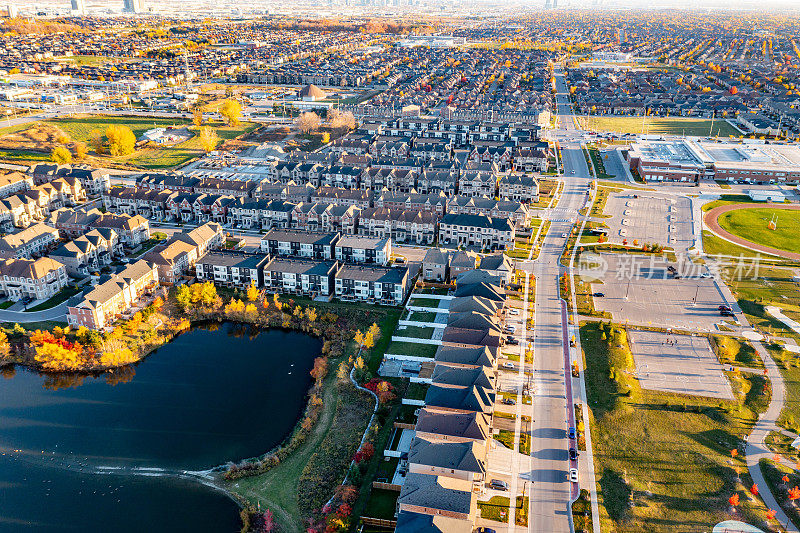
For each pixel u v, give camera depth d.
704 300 180.00
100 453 124.75
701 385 141.62
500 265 185.50
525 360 149.62
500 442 123.31
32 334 158.00
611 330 158.62
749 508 108.12
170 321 171.38
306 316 173.88
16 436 129.38
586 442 124.19
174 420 134.88
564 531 103.75
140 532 106.94
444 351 140.75
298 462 122.12
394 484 112.69
